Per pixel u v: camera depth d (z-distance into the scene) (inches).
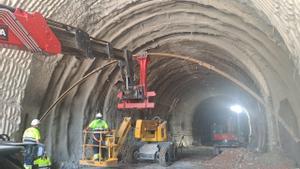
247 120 1206.3
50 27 273.1
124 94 419.2
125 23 492.4
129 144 629.6
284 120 418.6
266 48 419.8
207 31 497.7
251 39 438.0
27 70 394.0
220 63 661.9
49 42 254.7
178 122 1073.5
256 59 468.4
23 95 403.9
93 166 518.6
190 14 465.4
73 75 508.4
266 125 530.6
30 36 243.3
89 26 468.1
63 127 523.2
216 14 429.4
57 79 486.3
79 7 416.8
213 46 554.6
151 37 539.5
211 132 1222.9
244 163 448.8
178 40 549.0
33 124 398.6
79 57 313.4
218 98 1165.7
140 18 482.3
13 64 369.4
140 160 620.4
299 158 374.9
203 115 1275.8
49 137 493.7
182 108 1091.9
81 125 550.3
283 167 381.1
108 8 446.3
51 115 496.7
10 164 128.6
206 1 399.2
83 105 554.3
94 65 531.2
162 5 446.3
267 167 398.3
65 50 293.0
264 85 466.6
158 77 749.3
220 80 910.4
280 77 418.3
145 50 574.9
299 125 364.8
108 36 509.0
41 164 397.1
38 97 454.6
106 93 610.9
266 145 519.2
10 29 235.8
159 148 589.3
